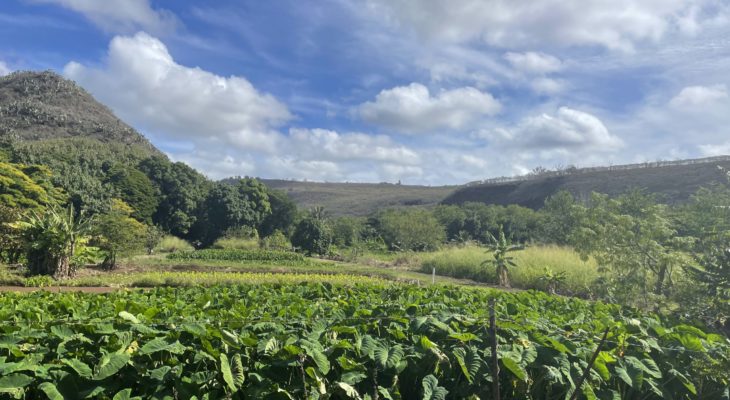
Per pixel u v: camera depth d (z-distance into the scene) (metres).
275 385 3.87
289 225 56.78
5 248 21.92
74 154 59.56
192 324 4.25
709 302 7.40
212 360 3.97
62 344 3.87
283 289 9.59
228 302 7.34
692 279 7.77
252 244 43.00
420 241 42.81
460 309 6.57
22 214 23.55
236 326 4.60
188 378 3.77
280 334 4.39
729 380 4.81
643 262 11.62
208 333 4.17
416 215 45.66
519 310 6.90
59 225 20.95
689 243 10.95
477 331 5.00
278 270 25.72
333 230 47.53
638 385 4.51
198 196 53.38
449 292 9.40
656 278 12.34
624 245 11.88
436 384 4.23
